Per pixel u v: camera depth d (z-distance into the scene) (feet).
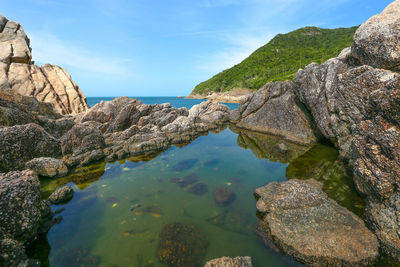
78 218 23.15
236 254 17.76
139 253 17.99
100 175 35.45
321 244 17.38
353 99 32.17
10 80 88.99
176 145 56.29
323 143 51.62
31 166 32.71
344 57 43.19
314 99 49.75
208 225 21.89
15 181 19.62
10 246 15.52
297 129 57.16
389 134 19.27
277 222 20.61
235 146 54.85
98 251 18.24
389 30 29.48
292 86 64.28
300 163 38.91
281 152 47.01
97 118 64.23
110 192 29.43
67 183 32.12
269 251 18.06
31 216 19.19
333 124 41.83
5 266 14.64
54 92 99.09
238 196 28.14
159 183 32.55
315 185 28.40
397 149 18.49
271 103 65.98
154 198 27.84
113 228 21.47
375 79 28.30
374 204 20.66
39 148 36.60
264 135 65.77
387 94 20.30
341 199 24.75
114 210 24.85
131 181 33.22
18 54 96.68
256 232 20.51
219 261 16.02
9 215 17.35
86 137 42.68
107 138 52.85
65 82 104.88
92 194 28.73
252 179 33.60
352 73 33.32
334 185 28.60
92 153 41.81
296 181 29.12
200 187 31.04
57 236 20.17
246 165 40.27
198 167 39.58
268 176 34.47
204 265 16.52
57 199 26.40
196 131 71.31
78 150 40.86
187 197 28.09
